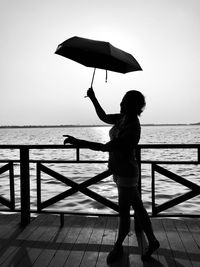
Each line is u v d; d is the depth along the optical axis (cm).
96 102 351
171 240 365
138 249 343
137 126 302
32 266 304
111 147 296
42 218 448
